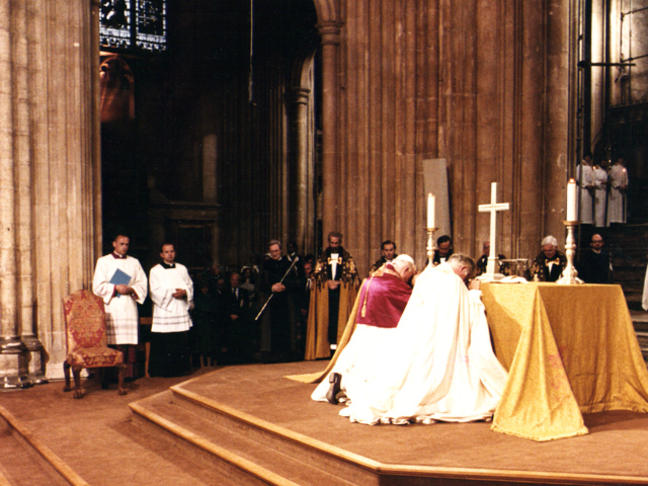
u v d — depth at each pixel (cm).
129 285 859
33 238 866
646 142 1845
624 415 523
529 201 1060
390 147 1105
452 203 1092
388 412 500
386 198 1099
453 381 510
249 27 2016
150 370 911
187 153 2059
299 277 999
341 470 421
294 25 1894
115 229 1944
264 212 1975
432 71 1099
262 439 504
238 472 470
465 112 1094
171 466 518
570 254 541
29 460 574
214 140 2041
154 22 2141
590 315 529
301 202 1955
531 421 466
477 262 1016
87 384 849
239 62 2033
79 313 791
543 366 475
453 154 1094
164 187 2070
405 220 1100
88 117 910
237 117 2042
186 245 1991
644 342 929
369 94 1095
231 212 2025
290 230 1961
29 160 860
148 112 2097
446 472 380
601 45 1942
